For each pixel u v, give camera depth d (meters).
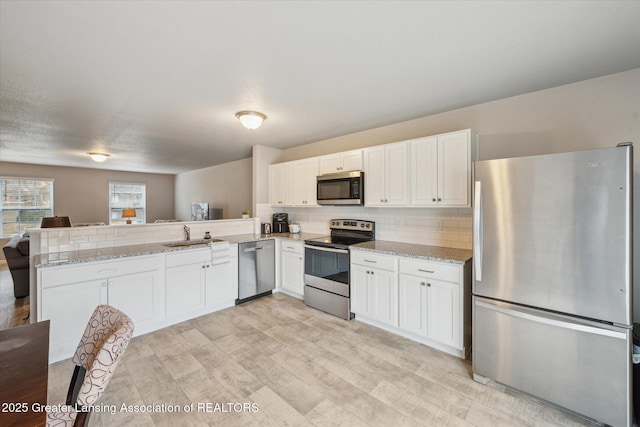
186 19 1.49
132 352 2.43
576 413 1.68
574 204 1.63
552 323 1.70
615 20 1.50
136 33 1.61
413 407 1.79
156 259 2.82
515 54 1.86
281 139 4.20
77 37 1.64
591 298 1.60
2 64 1.95
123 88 2.37
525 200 1.80
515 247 1.84
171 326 2.94
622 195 1.50
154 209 8.89
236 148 4.91
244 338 2.69
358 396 1.89
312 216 4.39
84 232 2.87
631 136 2.06
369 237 3.53
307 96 2.56
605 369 1.57
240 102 2.70
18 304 3.66
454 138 2.60
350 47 1.77
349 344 2.58
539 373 1.77
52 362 2.25
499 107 2.63
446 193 2.65
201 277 3.18
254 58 1.90
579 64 1.99
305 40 1.69
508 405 1.81
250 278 3.68
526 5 1.39
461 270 2.28
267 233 4.35
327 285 3.31
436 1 1.36
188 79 2.21
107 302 2.51
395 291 2.69
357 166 3.38
